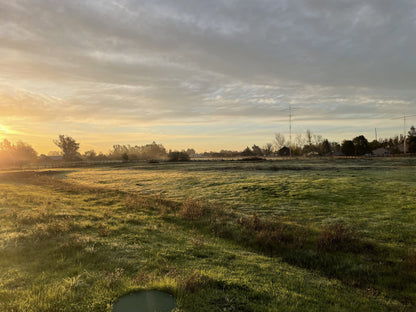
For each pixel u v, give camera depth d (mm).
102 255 7133
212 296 5191
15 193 19703
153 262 6898
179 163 71938
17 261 6488
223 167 48906
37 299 4664
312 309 5352
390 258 8891
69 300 4695
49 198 17578
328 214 14172
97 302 4660
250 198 18812
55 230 9086
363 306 5945
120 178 34844
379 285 7355
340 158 79000
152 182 29531
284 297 5641
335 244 9773
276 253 9539
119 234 9531
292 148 123812
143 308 4535
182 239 9742
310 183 23969
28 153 114500
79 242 7938
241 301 5164
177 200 18891
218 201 18328
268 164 55656
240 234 11250
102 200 18203
